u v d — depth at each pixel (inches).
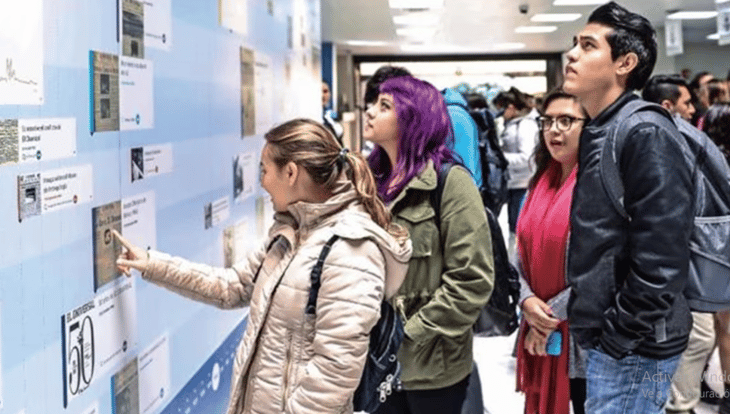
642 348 72.3
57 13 52.8
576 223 75.0
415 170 82.9
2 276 46.3
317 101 183.3
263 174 64.4
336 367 58.3
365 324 59.1
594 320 74.0
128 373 66.0
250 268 70.6
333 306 58.9
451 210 81.7
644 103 72.1
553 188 97.9
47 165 51.5
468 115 124.1
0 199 46.0
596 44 74.9
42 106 50.7
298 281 60.4
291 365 60.9
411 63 722.2
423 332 80.0
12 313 47.4
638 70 74.9
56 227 52.9
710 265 76.0
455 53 707.4
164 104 74.4
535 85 714.2
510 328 96.6
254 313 63.3
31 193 49.5
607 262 72.7
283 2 135.0
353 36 553.9
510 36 562.3
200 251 86.0
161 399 74.5
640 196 68.8
